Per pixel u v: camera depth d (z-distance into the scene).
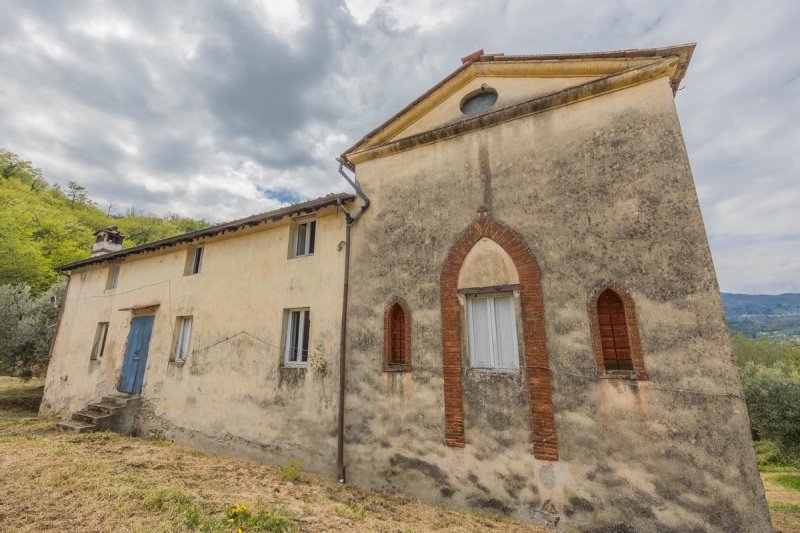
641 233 6.30
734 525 4.99
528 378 6.68
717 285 5.63
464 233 7.94
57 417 14.80
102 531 4.85
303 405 9.19
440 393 7.48
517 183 7.61
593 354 6.26
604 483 5.82
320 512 6.07
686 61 6.83
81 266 16.88
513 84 8.34
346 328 8.96
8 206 37.62
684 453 5.42
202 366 11.38
